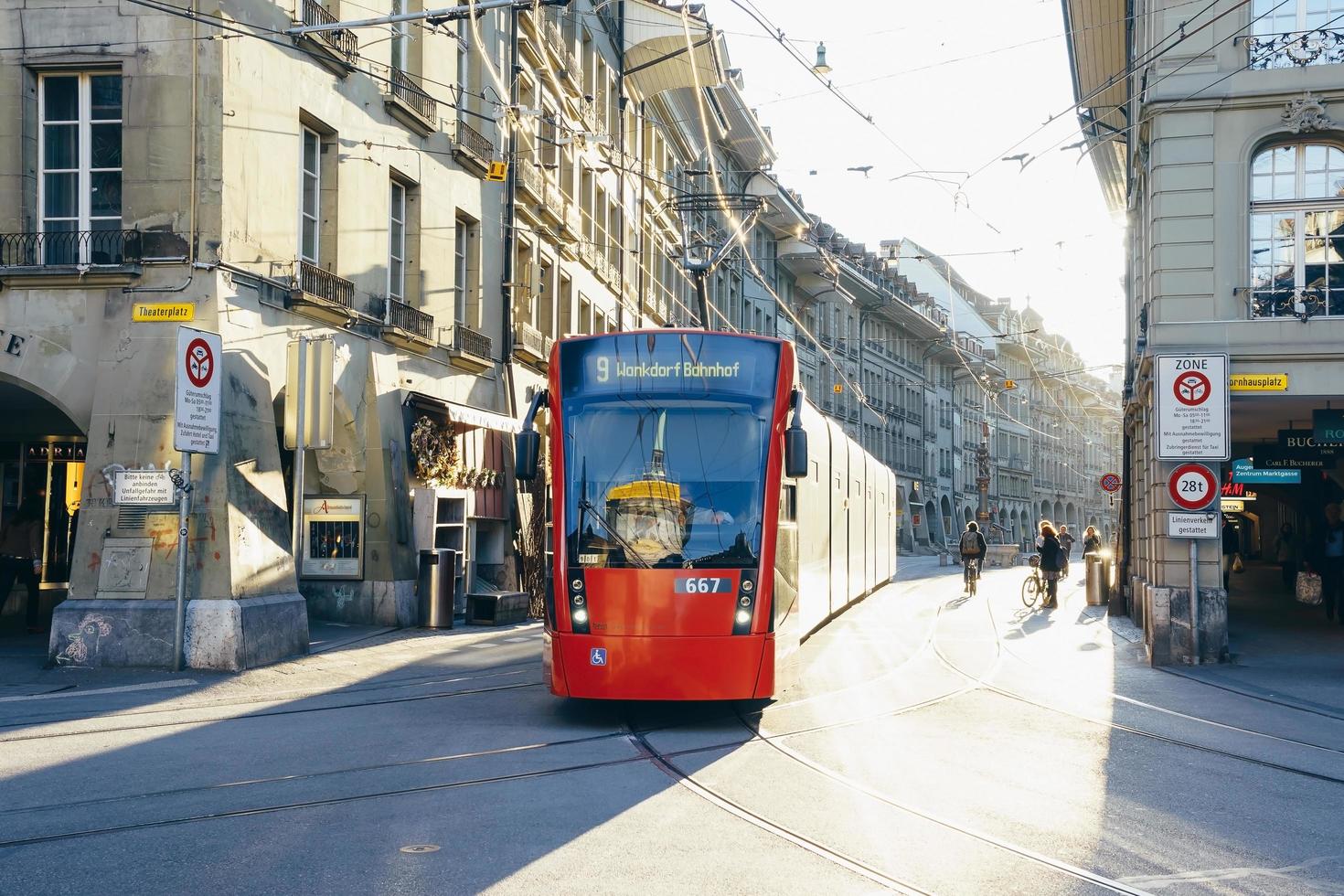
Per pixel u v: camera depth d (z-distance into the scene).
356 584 18.47
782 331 54.31
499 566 24.27
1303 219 16.69
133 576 13.62
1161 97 16.98
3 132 14.71
